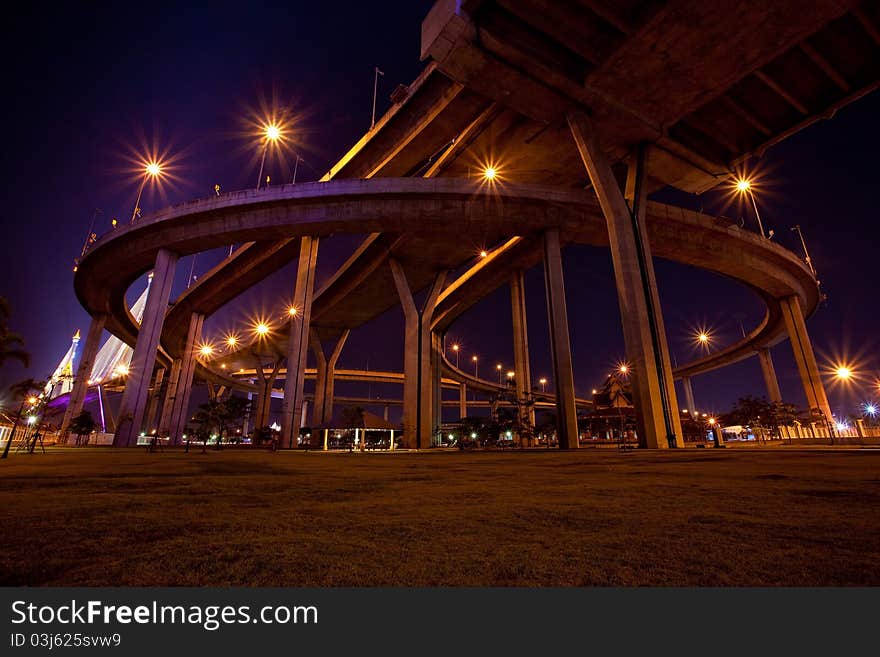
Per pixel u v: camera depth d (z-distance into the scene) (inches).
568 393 1396.4
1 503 235.6
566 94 1266.0
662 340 1199.6
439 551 132.7
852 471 379.2
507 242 1973.4
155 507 221.6
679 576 109.2
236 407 1692.9
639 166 1439.5
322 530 163.0
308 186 1546.5
